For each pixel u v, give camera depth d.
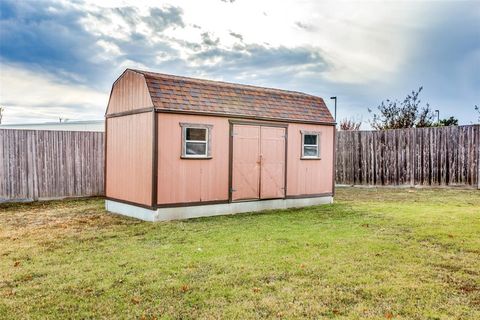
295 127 12.13
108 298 4.65
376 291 4.81
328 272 5.50
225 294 4.75
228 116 10.62
